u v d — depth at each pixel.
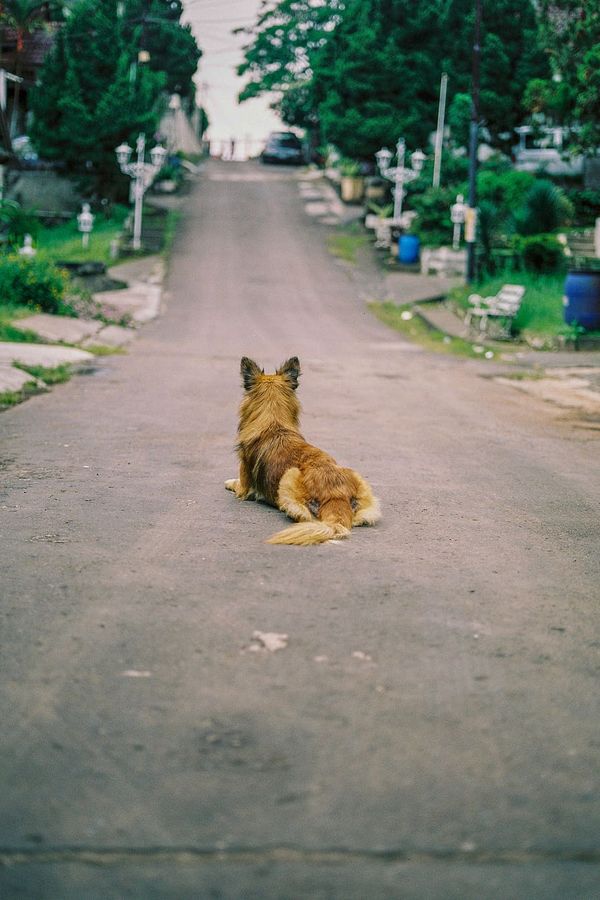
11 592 4.68
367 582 5.05
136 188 39.94
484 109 46.09
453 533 6.28
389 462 8.89
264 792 2.87
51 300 22.70
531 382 16.72
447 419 12.13
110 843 2.59
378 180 49.84
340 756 3.11
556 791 2.93
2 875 2.44
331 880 2.46
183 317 27.86
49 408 11.51
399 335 26.05
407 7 48.19
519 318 24.42
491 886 2.45
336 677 3.75
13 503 6.64
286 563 5.36
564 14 26.44
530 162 45.59
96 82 44.72
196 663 3.85
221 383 15.10
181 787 2.89
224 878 2.46
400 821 2.73
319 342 23.97
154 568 5.17
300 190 57.47
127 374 15.58
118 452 8.84
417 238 38.91
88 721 3.32
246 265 38.31
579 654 4.13
